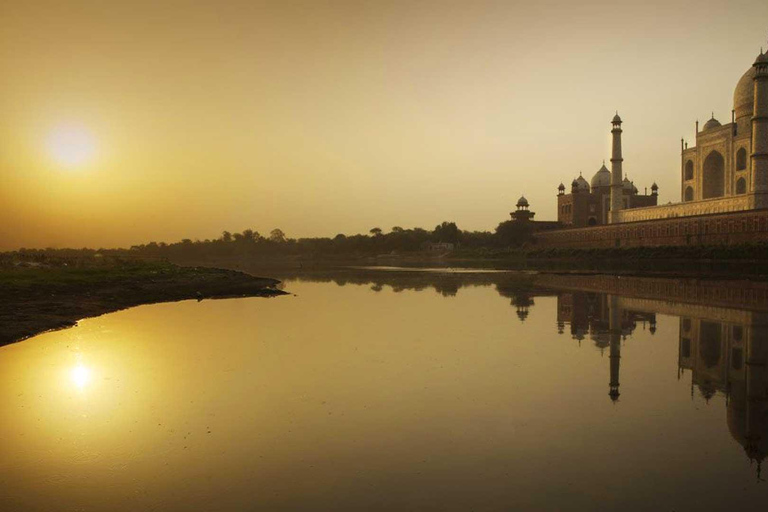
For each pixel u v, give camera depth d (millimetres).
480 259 92062
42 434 8297
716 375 11227
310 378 11242
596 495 6141
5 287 24281
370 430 8227
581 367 11953
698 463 6945
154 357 13477
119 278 31953
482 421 8555
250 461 7191
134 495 6320
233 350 14195
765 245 46500
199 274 41031
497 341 14953
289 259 134750
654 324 17484
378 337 15773
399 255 122500
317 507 5961
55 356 13734
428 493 6238
